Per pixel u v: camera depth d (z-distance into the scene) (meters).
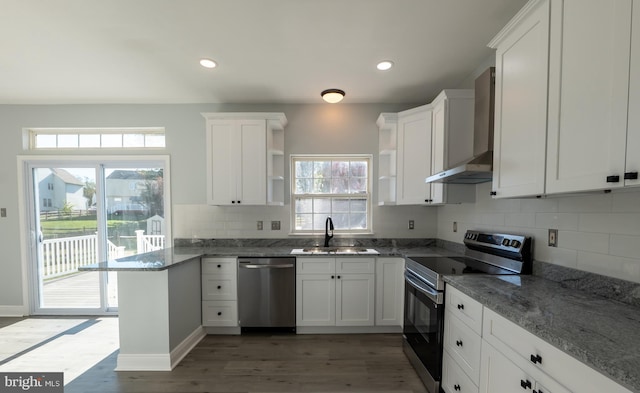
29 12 1.62
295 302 2.60
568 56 1.10
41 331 2.67
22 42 1.94
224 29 1.81
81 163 3.15
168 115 3.12
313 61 2.22
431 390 1.76
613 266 1.24
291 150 3.15
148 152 3.13
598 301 1.19
